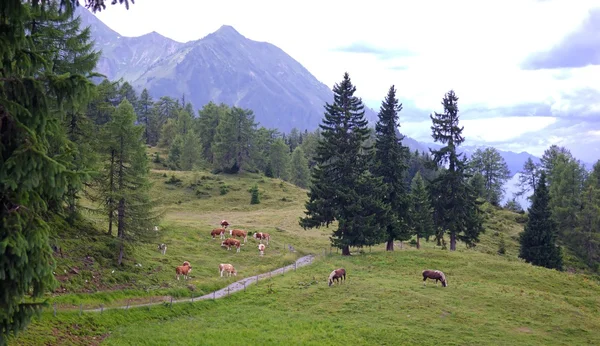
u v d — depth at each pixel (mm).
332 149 55312
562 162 105062
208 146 128250
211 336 26500
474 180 113938
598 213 81875
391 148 57719
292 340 26281
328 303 33688
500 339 27516
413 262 48625
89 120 37844
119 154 38031
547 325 30312
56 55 31891
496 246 81812
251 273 45094
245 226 68500
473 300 34562
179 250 50531
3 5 11219
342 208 54000
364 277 41594
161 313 30359
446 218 61812
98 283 33094
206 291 38031
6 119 11820
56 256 33438
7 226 11602
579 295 39969
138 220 37906
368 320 30000
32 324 22703
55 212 31156
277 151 125875
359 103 56125
